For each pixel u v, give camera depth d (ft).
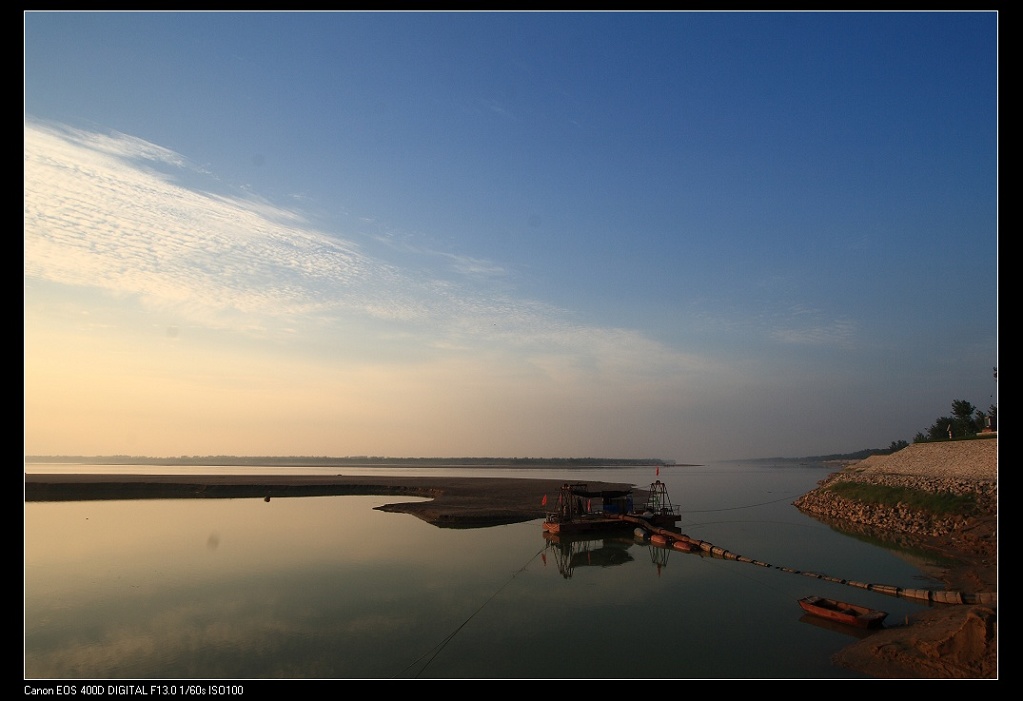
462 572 93.71
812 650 57.62
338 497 236.43
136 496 229.25
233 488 241.14
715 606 73.56
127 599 78.54
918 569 92.58
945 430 287.89
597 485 303.27
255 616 70.79
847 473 259.19
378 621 68.59
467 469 652.48
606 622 67.41
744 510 187.32
